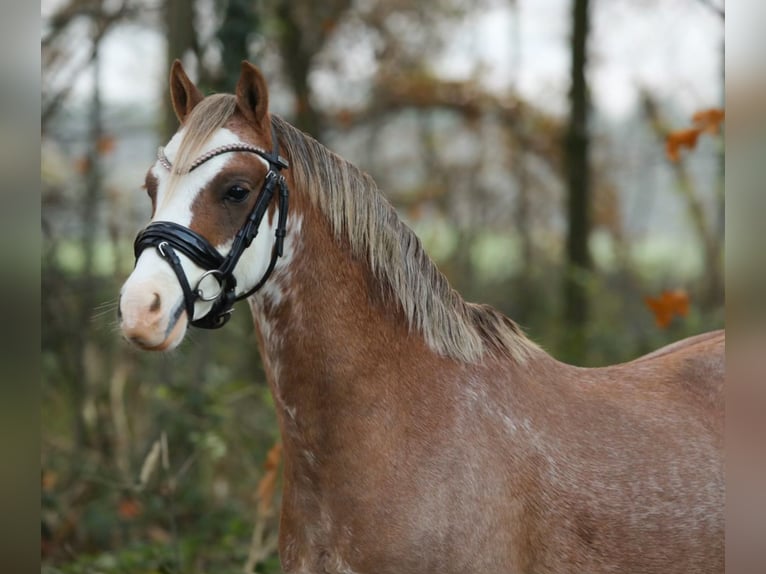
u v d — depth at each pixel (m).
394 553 4.07
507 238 19.00
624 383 4.78
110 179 12.19
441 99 17.38
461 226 18.12
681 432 4.56
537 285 17.16
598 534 4.28
